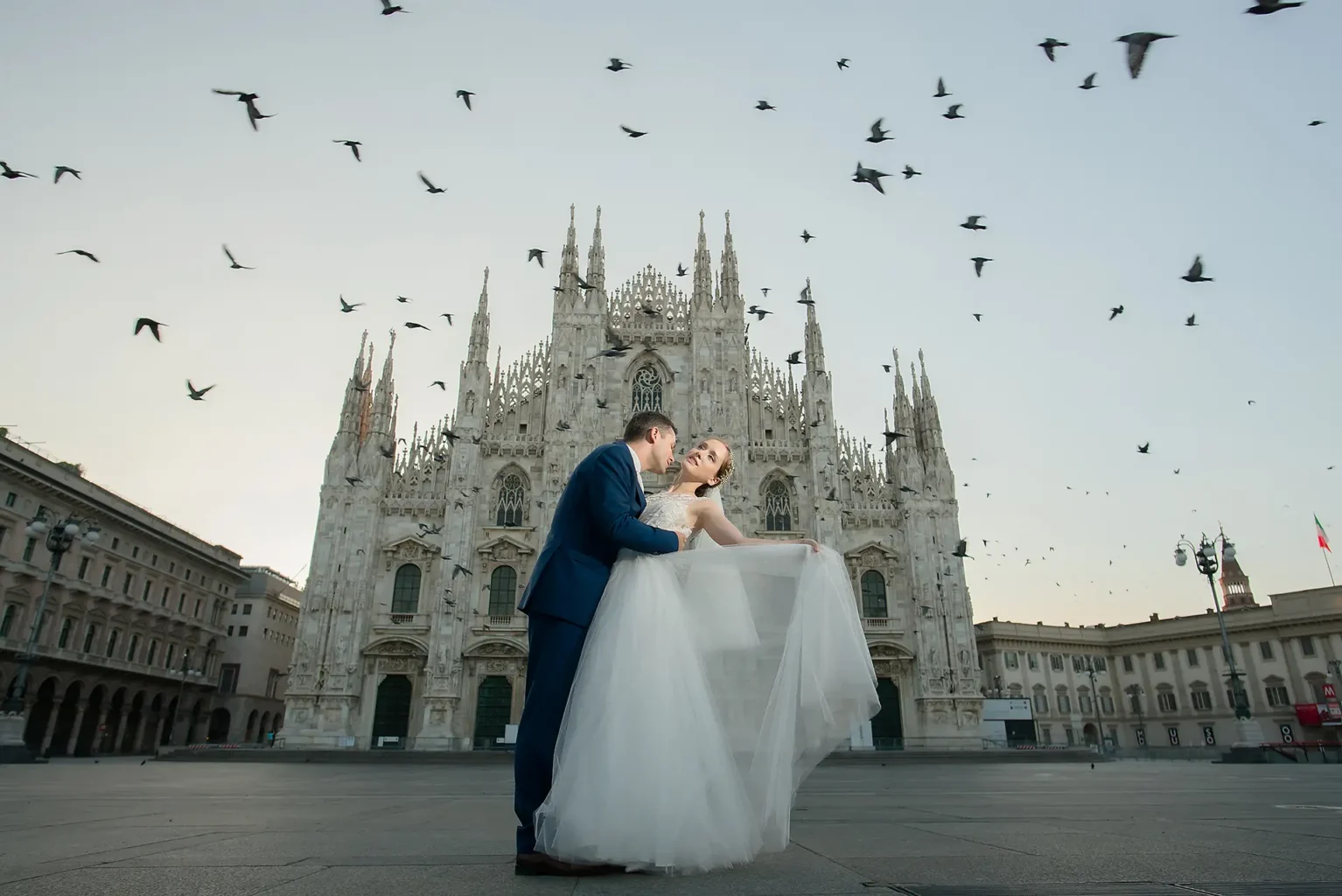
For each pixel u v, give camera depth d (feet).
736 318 190.49
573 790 14.38
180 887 12.71
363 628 165.07
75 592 206.80
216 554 271.08
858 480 185.26
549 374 189.98
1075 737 286.05
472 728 159.53
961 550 131.23
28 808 30.83
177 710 254.47
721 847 14.64
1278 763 112.88
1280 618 264.72
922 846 18.49
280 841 19.88
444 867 15.23
